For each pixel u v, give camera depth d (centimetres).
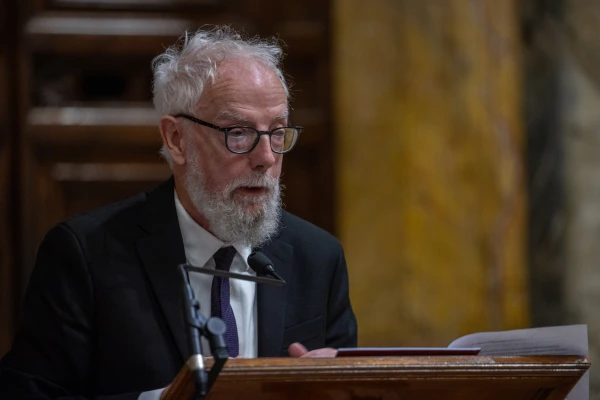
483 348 891
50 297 975
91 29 1712
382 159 1664
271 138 1005
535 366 805
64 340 959
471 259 1656
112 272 991
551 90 1681
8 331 1680
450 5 1662
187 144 1019
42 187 1706
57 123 1703
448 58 1662
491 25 1669
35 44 1698
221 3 1742
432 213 1656
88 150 1723
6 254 1688
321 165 1739
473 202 1661
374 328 1642
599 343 1677
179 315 982
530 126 1681
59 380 955
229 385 754
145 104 1738
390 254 1653
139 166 1738
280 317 1028
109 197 1730
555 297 1672
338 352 792
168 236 1025
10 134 1694
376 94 1667
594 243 1683
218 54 1017
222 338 739
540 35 1681
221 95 996
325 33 1745
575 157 1684
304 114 1741
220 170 992
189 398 770
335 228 1686
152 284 993
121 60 1727
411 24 1662
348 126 1662
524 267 1667
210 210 998
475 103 1662
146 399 899
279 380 760
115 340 966
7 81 1692
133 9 1731
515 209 1661
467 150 1662
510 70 1670
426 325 1647
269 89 1003
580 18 1686
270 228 1012
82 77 1723
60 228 1014
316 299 1062
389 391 802
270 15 1745
